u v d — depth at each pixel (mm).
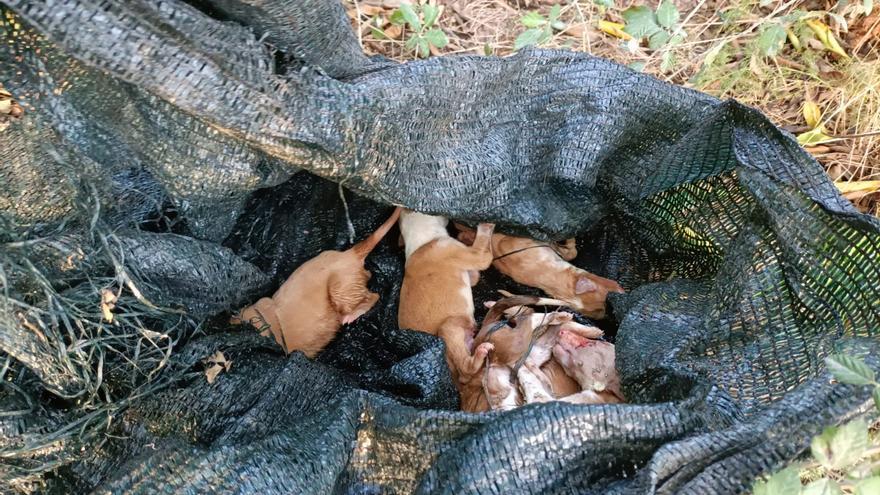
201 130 888
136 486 854
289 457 866
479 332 1120
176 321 962
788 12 1274
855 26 1259
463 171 997
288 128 877
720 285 976
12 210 935
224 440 900
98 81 870
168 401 925
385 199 961
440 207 993
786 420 856
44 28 813
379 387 992
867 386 858
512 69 1007
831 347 917
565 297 1120
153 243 958
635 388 959
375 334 1106
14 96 871
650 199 1061
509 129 1026
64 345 896
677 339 958
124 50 827
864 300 922
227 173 906
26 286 903
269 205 1089
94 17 817
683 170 1028
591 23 1273
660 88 1038
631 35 1250
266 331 1040
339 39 918
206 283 983
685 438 854
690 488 840
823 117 1227
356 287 1093
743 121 990
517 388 1066
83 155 905
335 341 1096
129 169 984
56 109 881
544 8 1285
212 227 984
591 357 1054
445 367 1007
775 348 943
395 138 933
